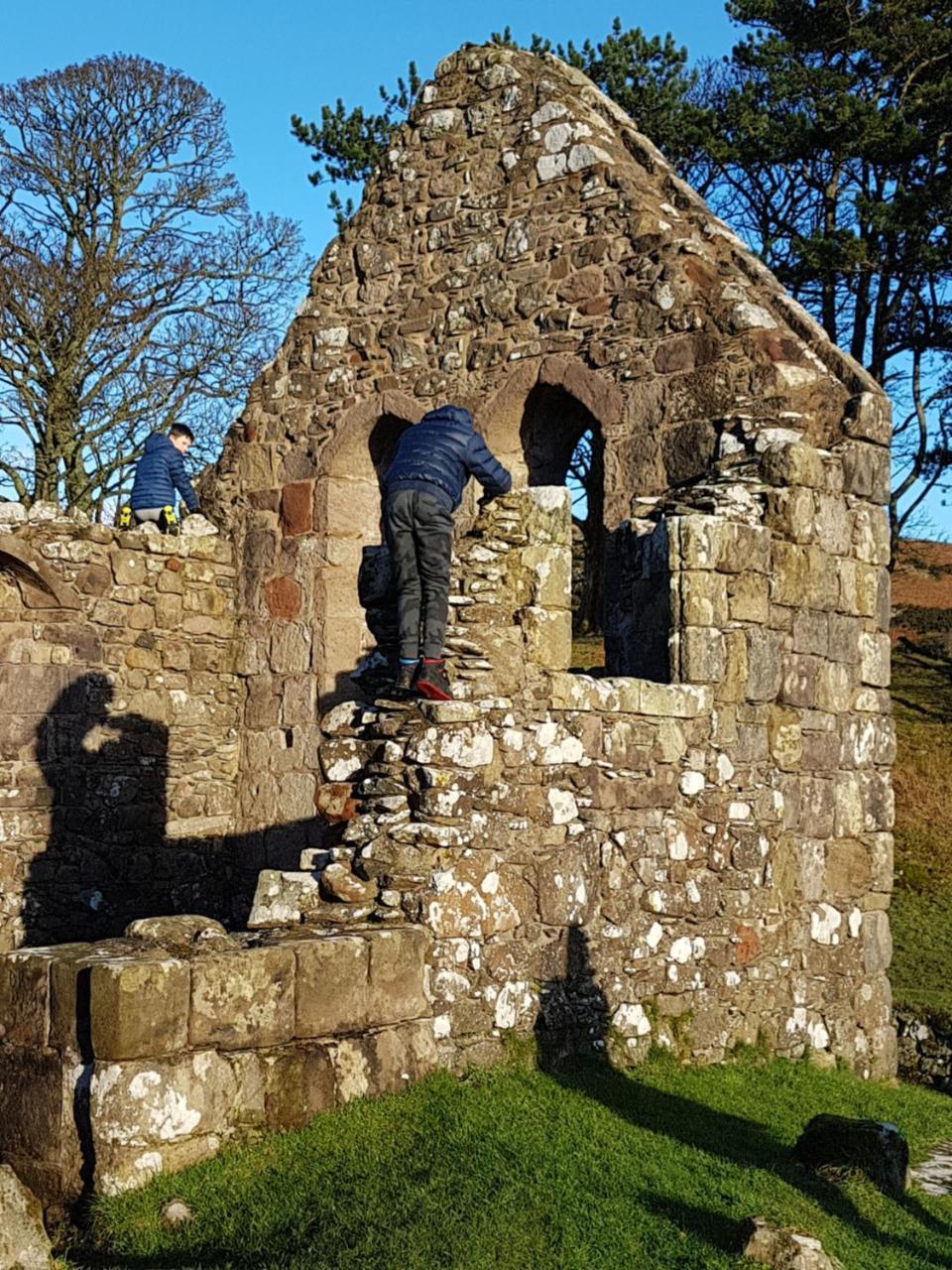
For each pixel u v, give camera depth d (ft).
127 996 16.21
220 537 41.52
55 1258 14.85
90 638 37.32
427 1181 16.14
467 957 20.89
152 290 69.31
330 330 41.47
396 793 21.34
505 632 22.57
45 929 35.73
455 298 38.81
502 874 21.72
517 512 23.53
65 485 67.36
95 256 67.46
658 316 34.01
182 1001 16.74
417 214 40.16
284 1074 17.62
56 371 65.92
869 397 31.68
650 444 33.47
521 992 21.68
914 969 37.09
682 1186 17.03
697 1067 24.85
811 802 29.17
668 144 71.00
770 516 29.45
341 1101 18.22
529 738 22.50
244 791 40.32
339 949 18.58
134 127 68.80
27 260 66.08
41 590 36.42
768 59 68.54
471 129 39.45
